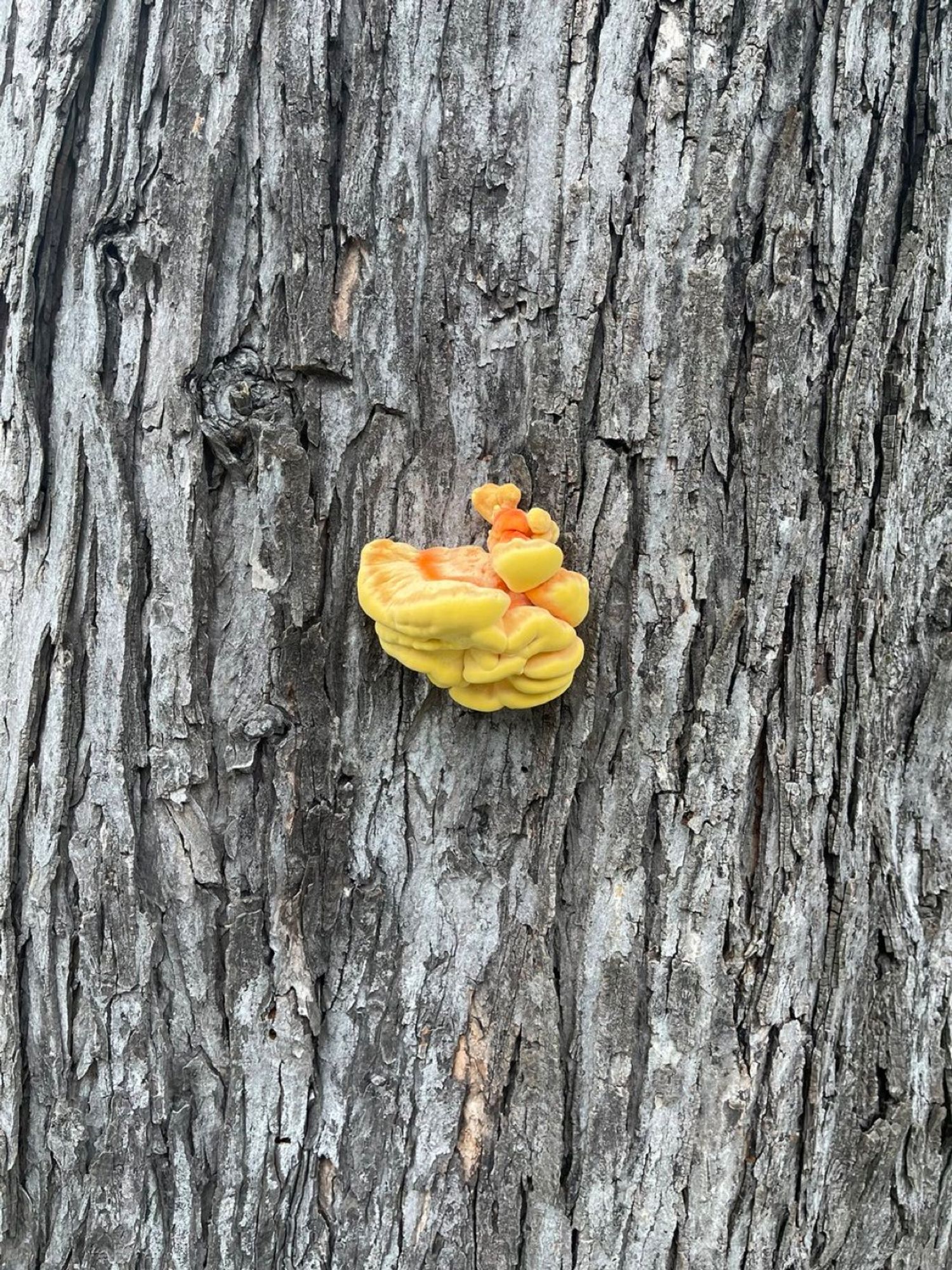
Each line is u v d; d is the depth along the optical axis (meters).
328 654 0.81
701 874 0.82
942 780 0.86
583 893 0.83
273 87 0.77
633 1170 0.84
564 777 0.82
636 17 0.77
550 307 0.79
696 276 0.79
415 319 0.79
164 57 0.77
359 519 0.80
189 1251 0.84
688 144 0.78
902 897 0.85
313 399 0.79
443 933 0.84
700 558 0.80
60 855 0.82
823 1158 0.85
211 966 0.82
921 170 0.82
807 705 0.83
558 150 0.78
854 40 0.80
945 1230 0.88
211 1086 0.83
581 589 0.77
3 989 0.83
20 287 0.79
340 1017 0.84
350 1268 0.85
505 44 0.78
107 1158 0.83
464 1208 0.85
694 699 0.82
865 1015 0.86
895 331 0.82
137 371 0.79
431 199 0.79
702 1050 0.83
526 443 0.80
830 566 0.82
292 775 0.81
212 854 0.81
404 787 0.83
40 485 0.80
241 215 0.78
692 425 0.80
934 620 0.85
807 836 0.83
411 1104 0.85
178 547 0.79
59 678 0.80
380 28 0.78
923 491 0.84
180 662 0.80
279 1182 0.84
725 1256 0.84
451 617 0.72
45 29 0.78
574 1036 0.84
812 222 0.80
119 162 0.78
